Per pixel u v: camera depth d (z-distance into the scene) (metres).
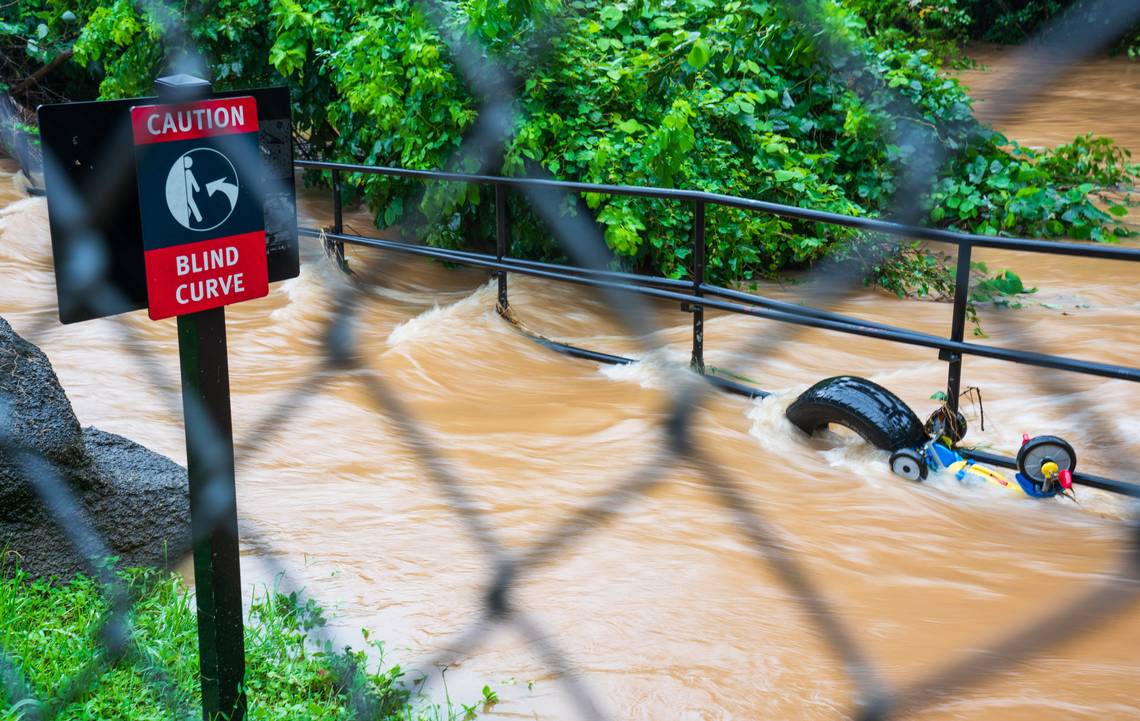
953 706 3.29
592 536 4.41
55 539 3.85
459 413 5.90
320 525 4.47
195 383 2.58
